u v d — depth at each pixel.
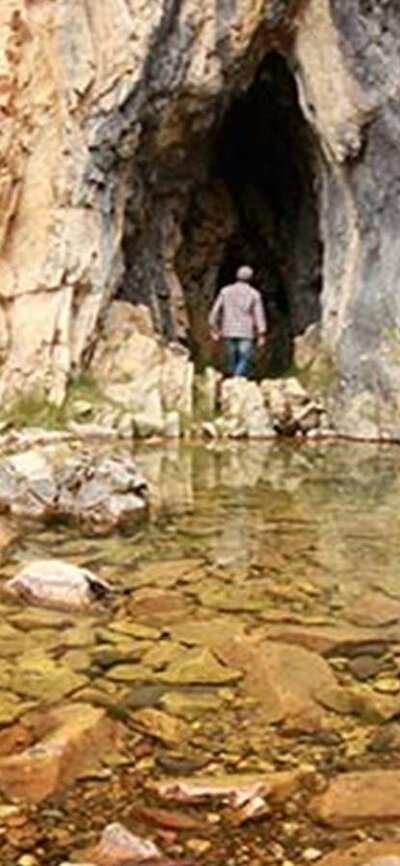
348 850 2.78
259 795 3.04
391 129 13.19
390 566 5.84
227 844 2.81
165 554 6.11
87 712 3.63
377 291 13.38
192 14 13.10
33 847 2.79
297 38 13.65
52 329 12.78
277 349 16.39
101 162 13.12
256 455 10.89
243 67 13.77
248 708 3.76
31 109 12.80
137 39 12.84
